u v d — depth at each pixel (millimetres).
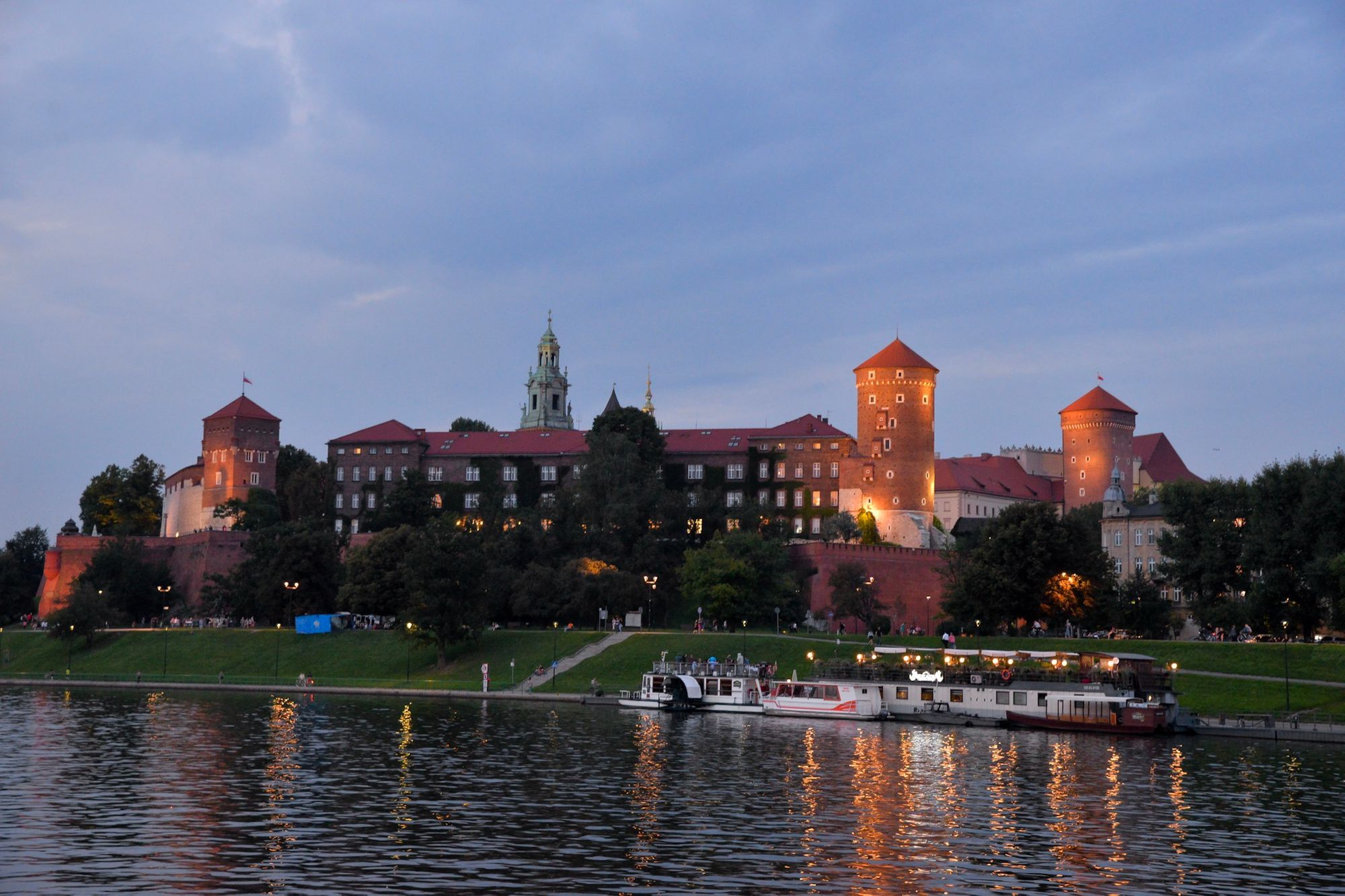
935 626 185500
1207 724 111000
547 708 131625
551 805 73938
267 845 62594
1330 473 144500
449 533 166500
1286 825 70625
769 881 57406
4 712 125188
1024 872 59875
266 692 155500
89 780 81125
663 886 56250
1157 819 71812
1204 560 153625
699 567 177750
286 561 192875
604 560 197125
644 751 97062
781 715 125688
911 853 63188
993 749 99625
